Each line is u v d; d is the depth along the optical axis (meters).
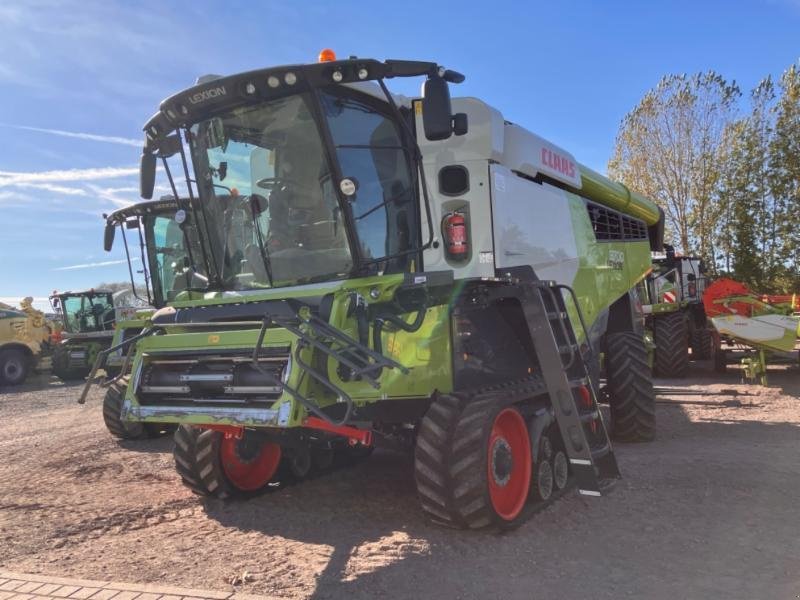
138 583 3.75
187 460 5.41
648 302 12.67
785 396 9.90
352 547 4.27
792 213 25.05
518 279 4.98
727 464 6.01
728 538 4.23
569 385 4.66
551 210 6.23
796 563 3.80
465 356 4.91
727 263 26.52
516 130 5.72
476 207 5.08
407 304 4.54
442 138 4.34
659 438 7.44
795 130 24.94
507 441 4.66
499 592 3.52
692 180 26.70
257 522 4.91
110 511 5.27
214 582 3.75
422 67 4.27
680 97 26.69
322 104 4.44
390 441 4.96
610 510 4.85
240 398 4.14
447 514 4.25
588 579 3.66
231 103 4.66
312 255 4.72
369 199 4.68
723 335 11.38
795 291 25.11
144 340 4.68
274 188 4.79
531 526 4.54
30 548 4.41
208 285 5.21
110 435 9.11
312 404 3.76
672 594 3.44
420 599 3.47
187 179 5.10
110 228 10.92
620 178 28.56
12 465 7.22
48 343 20.05
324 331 3.95
